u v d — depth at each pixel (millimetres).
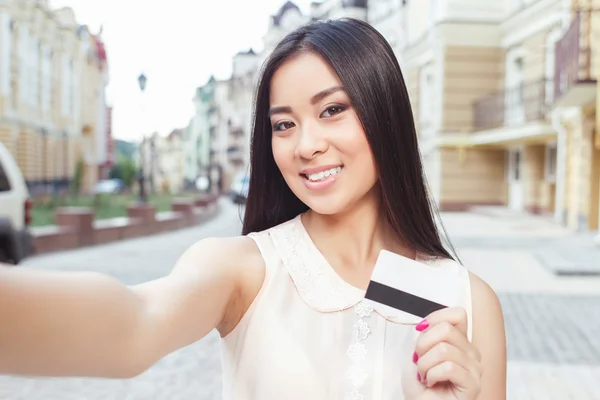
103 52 48344
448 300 952
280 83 1045
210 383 4148
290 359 930
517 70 19656
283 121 1054
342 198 1038
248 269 984
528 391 3961
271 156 1213
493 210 19188
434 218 1216
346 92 1016
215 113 69625
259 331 949
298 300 980
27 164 30328
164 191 55156
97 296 639
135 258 10289
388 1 27359
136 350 687
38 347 575
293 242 1043
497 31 20453
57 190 35250
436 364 838
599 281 8000
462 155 20688
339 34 1043
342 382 932
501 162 20812
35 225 15320
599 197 13133
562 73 12766
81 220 11891
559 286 7641
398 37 26016
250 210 1249
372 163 1058
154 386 4082
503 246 11320
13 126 28516
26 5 29922
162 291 796
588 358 4688
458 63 20609
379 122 1035
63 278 624
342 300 981
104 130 50406
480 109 20328
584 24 11133
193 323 821
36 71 32031
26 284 579
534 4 17703
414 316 942
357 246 1104
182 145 92625
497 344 1070
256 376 932
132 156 86875
